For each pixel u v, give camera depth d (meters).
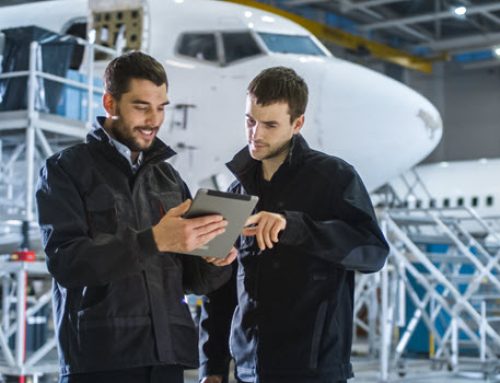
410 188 23.39
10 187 10.06
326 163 4.14
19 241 8.95
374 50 32.66
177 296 3.75
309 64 12.31
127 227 3.51
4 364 8.66
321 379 3.99
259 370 4.08
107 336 3.50
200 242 3.40
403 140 12.27
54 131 8.99
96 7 12.01
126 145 3.71
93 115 9.84
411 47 34.97
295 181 4.15
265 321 4.10
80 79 9.74
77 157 3.67
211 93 11.76
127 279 3.58
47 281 11.91
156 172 3.97
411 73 37.56
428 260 12.08
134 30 11.91
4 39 9.36
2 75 8.93
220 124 11.66
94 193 3.63
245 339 4.18
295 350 4.02
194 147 11.70
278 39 12.51
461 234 14.70
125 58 3.64
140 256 3.39
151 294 3.62
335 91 12.14
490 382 12.42
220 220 3.40
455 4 29.89
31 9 13.20
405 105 12.39
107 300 3.53
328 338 4.03
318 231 3.83
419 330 16.70
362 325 16.30
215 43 12.10
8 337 9.88
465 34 33.81
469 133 37.28
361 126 12.06
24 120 8.73
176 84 11.75
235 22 12.34
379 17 31.14
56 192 3.56
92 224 3.62
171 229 3.36
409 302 16.55
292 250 4.09
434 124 12.62
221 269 3.97
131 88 3.59
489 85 36.88
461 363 14.91
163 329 3.61
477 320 12.26
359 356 17.39
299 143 4.16
